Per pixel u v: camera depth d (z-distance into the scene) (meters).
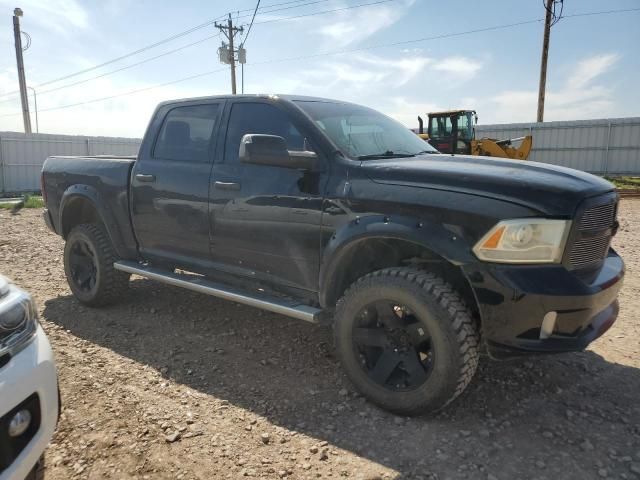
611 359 3.86
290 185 3.49
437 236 2.84
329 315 3.46
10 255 7.39
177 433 2.85
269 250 3.64
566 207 2.71
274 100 3.80
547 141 26.41
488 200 2.77
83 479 2.48
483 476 2.52
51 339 4.20
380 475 2.53
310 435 2.88
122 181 4.64
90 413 3.06
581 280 2.79
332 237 3.26
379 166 3.20
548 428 2.94
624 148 24.78
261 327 4.53
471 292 3.08
